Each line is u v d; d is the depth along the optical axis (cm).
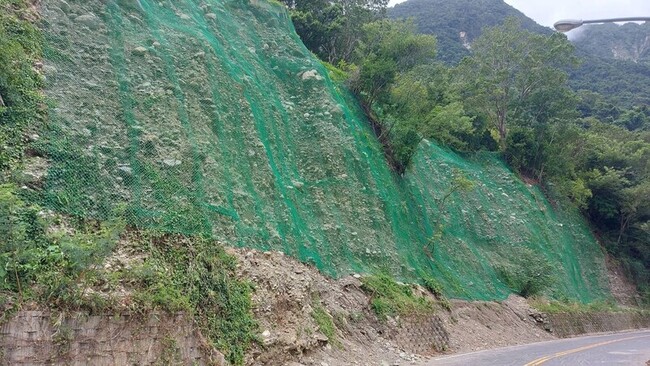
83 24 1227
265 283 1090
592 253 3453
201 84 1393
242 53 1752
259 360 938
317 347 1096
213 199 1159
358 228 1662
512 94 3666
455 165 2733
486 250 2491
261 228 1256
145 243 943
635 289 3616
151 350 780
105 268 833
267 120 1611
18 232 720
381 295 1466
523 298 2412
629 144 4119
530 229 2886
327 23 3222
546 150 3497
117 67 1219
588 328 2681
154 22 1435
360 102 2244
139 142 1105
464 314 1862
